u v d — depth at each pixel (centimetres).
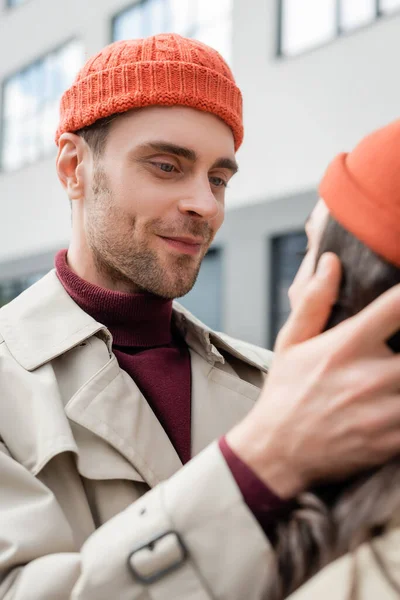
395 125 58
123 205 108
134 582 64
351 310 58
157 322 115
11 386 97
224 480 61
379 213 56
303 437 57
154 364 110
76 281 112
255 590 60
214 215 109
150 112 107
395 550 48
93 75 110
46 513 85
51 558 79
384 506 50
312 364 58
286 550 55
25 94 967
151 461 97
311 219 66
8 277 967
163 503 64
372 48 585
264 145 664
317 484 58
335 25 622
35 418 94
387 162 57
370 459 56
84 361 103
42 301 110
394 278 55
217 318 724
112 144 109
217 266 728
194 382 114
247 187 679
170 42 111
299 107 637
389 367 55
